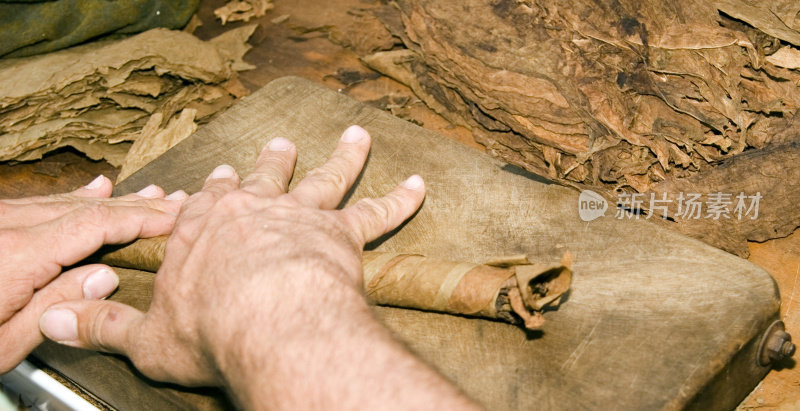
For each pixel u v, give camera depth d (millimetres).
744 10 701
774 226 655
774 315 556
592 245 603
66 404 625
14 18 782
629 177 669
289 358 454
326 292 480
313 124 707
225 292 494
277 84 744
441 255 612
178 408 562
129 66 765
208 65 790
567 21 704
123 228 607
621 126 668
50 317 566
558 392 532
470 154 670
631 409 517
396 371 442
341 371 444
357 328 459
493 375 545
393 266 562
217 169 625
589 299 570
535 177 650
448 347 561
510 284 535
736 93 670
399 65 793
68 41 800
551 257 600
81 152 784
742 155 663
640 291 570
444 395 434
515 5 722
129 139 776
